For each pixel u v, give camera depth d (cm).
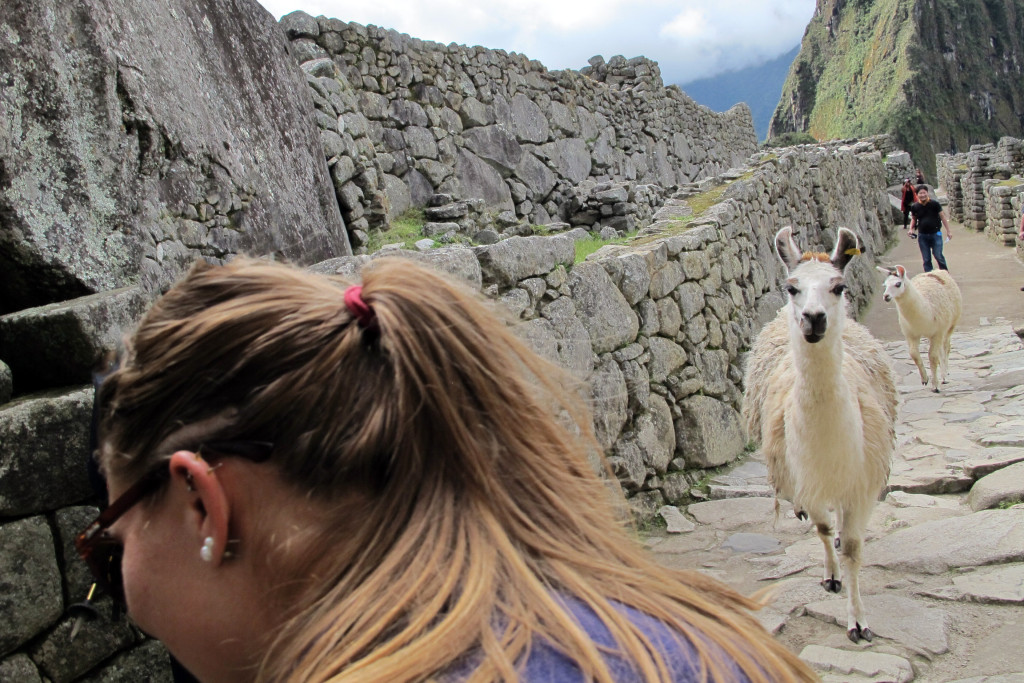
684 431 611
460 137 1094
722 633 80
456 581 75
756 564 459
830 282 337
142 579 84
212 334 80
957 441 649
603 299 532
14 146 327
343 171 703
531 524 84
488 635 70
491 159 1149
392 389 80
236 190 509
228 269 88
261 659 81
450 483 82
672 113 1798
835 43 13550
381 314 82
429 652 69
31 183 332
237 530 80
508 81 1214
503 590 75
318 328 81
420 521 79
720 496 579
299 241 565
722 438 647
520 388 90
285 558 79
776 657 82
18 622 201
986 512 464
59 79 356
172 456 79
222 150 501
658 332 601
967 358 976
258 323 81
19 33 343
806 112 13700
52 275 328
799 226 1168
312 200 596
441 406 81
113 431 86
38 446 210
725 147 2147
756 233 918
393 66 979
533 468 88
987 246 1722
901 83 11375
